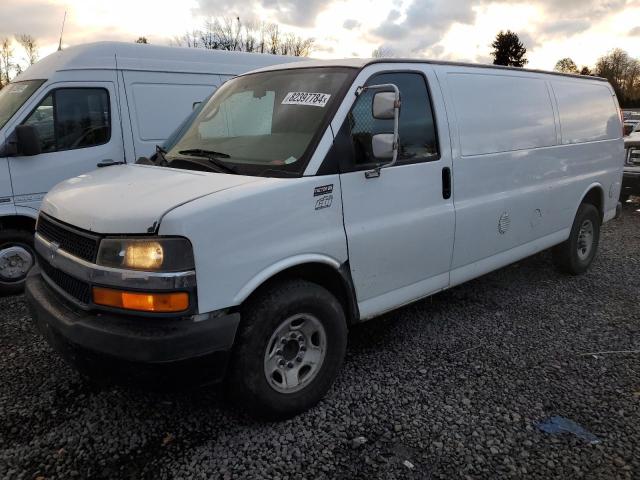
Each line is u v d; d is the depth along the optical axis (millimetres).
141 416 3219
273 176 3086
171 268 2564
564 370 3824
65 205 3092
